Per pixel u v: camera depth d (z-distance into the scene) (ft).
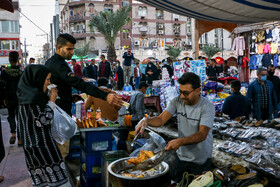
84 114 15.10
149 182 6.62
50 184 7.24
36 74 6.99
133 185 6.52
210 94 21.02
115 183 6.78
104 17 96.58
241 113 15.60
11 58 16.70
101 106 13.32
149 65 40.81
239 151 9.88
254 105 16.99
